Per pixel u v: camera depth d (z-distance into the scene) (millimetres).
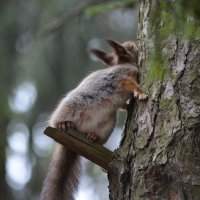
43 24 23203
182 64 10078
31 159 25312
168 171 9555
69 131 10586
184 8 8164
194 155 9562
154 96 10188
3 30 24562
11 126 24688
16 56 24406
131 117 10531
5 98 23438
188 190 9398
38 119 24203
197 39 10102
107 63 12602
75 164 11469
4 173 24016
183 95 9914
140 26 11141
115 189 10148
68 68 23734
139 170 9828
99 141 11617
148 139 9969
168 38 10234
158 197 9516
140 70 11031
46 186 11289
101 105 11602
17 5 24844
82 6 18156
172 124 9812
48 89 23531
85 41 23922
